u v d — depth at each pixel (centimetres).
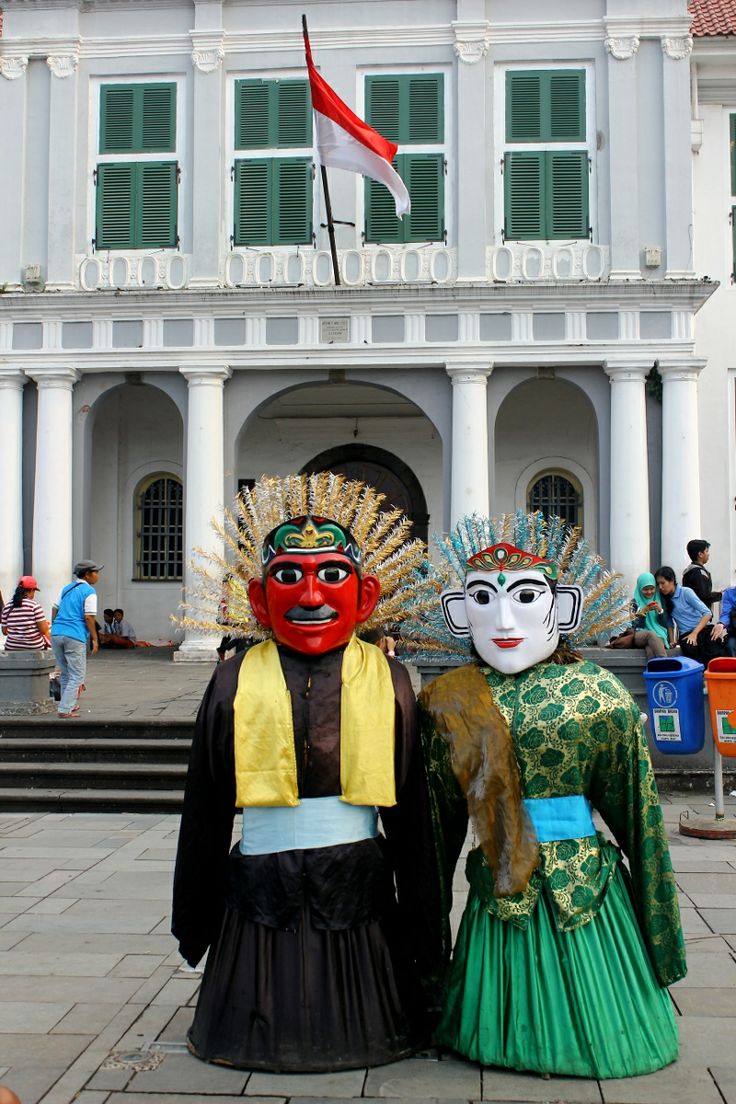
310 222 1812
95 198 1845
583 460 2092
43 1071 412
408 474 2161
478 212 1769
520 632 415
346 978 409
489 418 1769
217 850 429
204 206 1803
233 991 412
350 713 416
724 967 521
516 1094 385
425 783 422
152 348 1783
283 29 1827
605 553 1748
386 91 1814
